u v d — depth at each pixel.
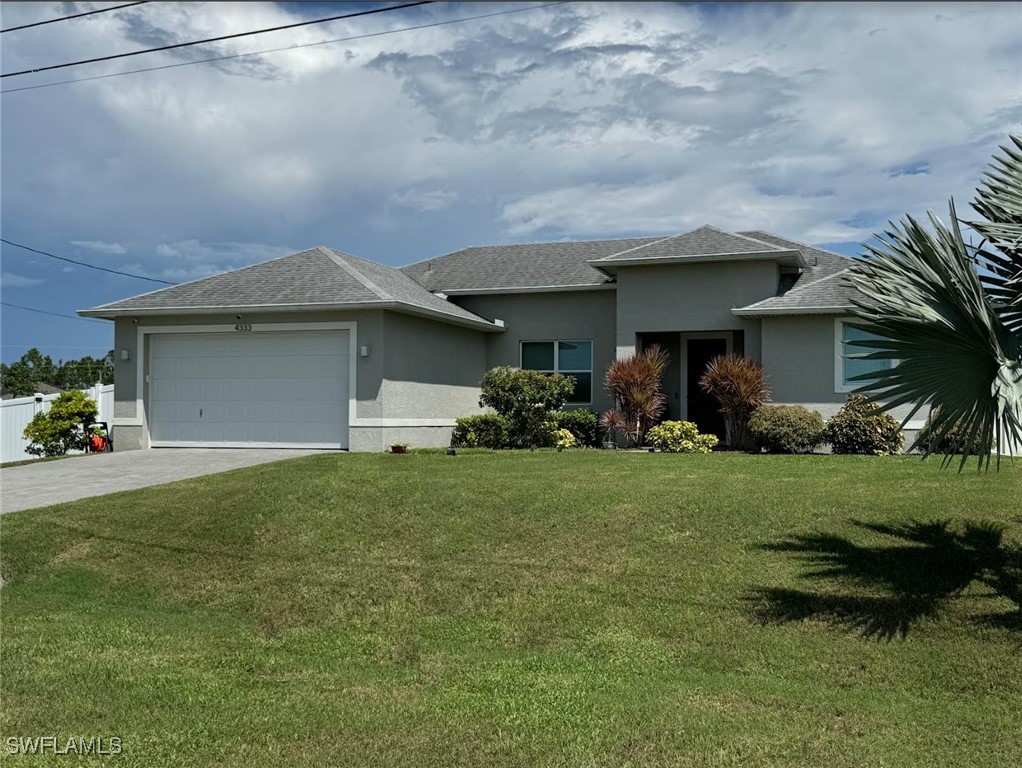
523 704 6.21
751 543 8.84
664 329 19.69
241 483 12.60
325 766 5.29
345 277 18.91
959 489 10.11
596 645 7.30
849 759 5.16
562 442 19.02
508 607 8.10
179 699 6.47
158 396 19.36
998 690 6.09
